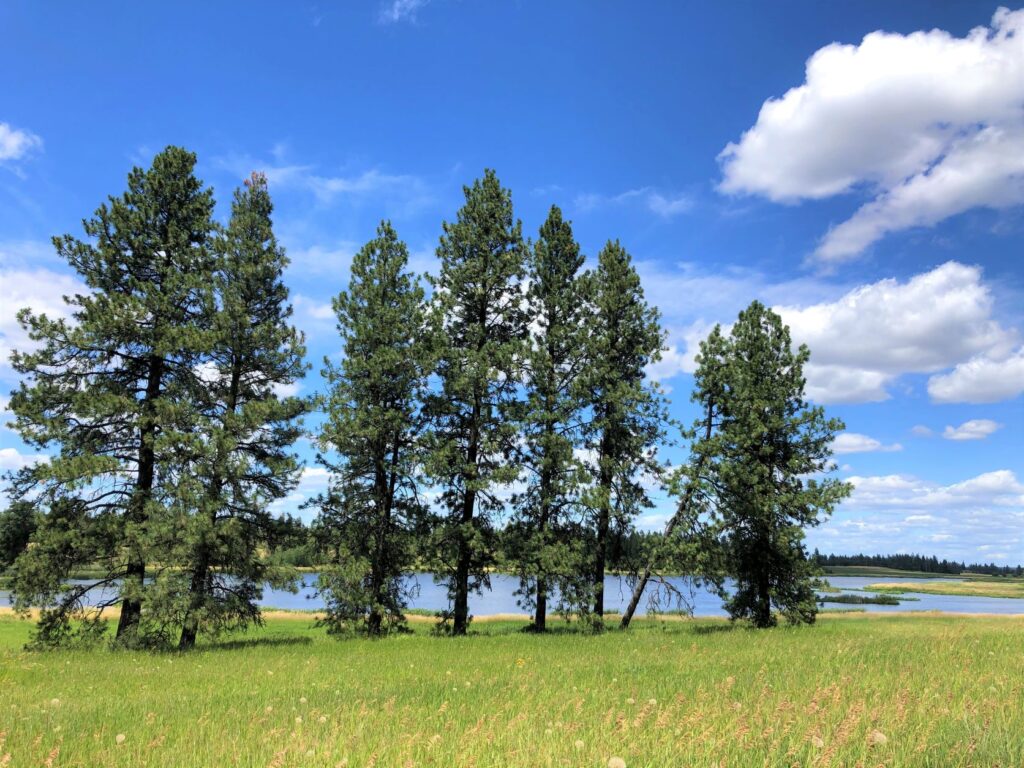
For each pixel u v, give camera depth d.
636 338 28.86
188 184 23.97
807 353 29.17
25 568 19.20
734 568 27.78
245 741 5.76
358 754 5.06
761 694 7.23
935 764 4.36
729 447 27.84
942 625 28.59
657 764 4.55
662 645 17.58
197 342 20.91
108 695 10.28
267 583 21.83
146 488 21.44
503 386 25.98
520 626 32.12
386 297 25.58
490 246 27.81
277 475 22.30
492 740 5.39
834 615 48.19
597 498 24.55
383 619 24.34
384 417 23.94
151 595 19.14
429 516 25.33
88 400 19.72
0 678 12.90
